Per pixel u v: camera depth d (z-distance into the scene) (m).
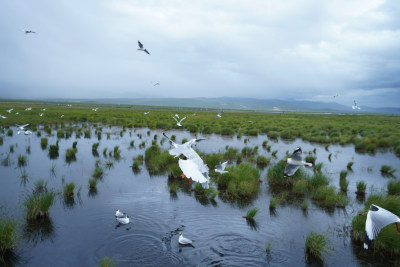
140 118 68.31
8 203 14.91
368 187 19.88
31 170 21.25
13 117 56.06
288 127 55.78
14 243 10.89
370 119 99.69
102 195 16.81
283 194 17.94
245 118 83.94
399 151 32.81
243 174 19.41
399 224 11.62
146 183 19.25
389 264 10.69
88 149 29.67
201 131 46.59
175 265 10.17
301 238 12.49
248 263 10.48
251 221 13.99
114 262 10.21
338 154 31.75
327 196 16.44
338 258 11.01
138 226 13.00
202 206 15.67
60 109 97.12
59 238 11.72
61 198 16.06
